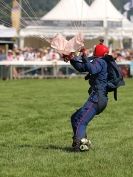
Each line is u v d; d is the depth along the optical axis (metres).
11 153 13.18
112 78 13.24
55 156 12.74
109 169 11.50
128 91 32.09
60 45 12.84
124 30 56.31
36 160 12.33
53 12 53.44
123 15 62.12
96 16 53.09
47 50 48.06
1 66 44.16
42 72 45.28
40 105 24.19
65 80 42.41
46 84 37.81
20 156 12.80
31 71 45.06
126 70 46.56
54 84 37.81
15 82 40.00
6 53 44.78
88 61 12.93
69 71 45.84
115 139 15.26
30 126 17.88
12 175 10.96
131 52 49.62
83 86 35.75
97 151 13.35
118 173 11.15
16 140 15.23
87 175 11.00
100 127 17.59
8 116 20.38
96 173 11.16
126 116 20.34
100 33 52.19
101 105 13.24
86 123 13.30
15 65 44.47
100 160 12.32
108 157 12.64
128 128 17.41
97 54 13.41
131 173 11.15
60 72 45.66
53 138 15.58
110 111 21.80
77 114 13.29
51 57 45.25
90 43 51.78
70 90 32.53
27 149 13.74
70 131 16.83
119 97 28.00
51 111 21.94
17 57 44.56
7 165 11.88
